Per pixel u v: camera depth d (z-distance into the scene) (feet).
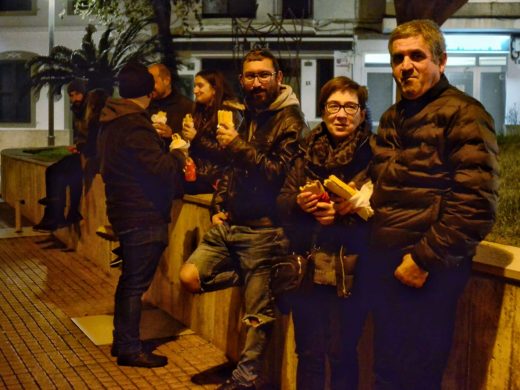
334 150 12.05
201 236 18.78
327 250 11.82
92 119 27.58
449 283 10.03
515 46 69.15
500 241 15.16
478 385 10.81
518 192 19.81
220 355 17.80
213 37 67.97
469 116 9.53
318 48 67.87
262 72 13.62
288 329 15.10
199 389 15.70
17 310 22.00
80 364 17.25
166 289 21.31
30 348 18.44
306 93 68.59
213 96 18.75
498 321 10.48
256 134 13.79
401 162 10.07
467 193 9.41
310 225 12.06
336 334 12.54
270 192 13.71
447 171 9.79
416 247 9.75
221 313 18.03
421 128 9.91
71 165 29.96
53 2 74.08
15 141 81.30
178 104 21.54
